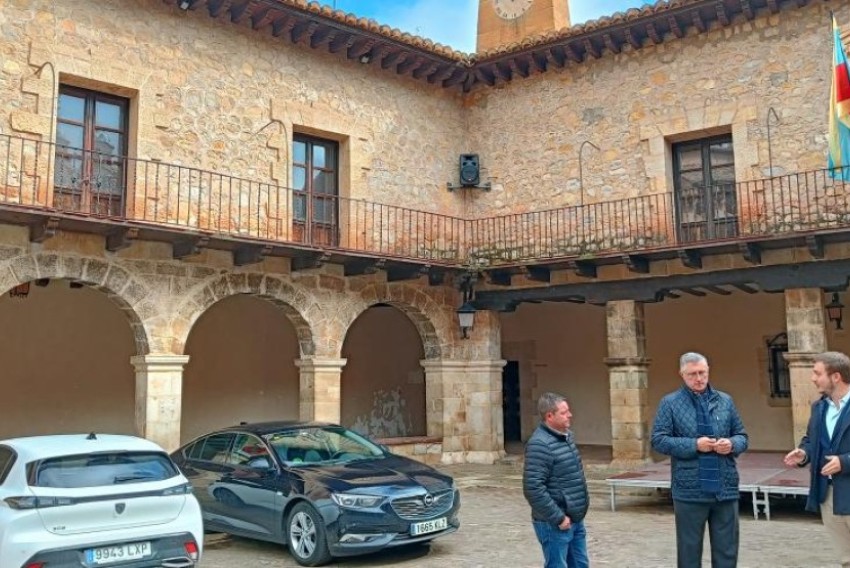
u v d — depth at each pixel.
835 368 4.99
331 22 13.10
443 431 14.93
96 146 11.31
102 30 11.22
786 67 12.64
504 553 7.78
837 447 4.91
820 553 7.56
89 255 10.69
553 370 18.11
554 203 14.83
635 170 13.97
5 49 10.36
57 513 5.67
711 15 13.02
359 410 17.50
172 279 11.50
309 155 13.85
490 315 15.31
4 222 9.84
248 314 15.64
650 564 7.23
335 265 13.50
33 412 12.70
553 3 18.27
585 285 14.08
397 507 7.40
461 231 15.67
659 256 12.79
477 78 15.69
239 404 15.28
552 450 5.14
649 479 10.03
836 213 11.89
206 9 12.34
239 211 12.39
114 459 6.30
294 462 8.09
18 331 12.68
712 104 13.26
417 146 15.16
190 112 12.05
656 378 16.58
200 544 6.39
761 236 11.36
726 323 15.86
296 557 7.49
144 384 11.12
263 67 13.02
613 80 14.38
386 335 18.31
